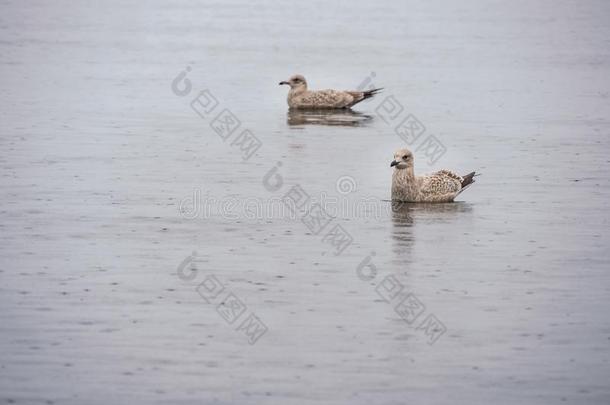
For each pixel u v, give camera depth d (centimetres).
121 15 6200
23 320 1497
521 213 2053
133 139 2728
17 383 1318
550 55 4584
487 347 1429
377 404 1273
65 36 5069
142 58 4344
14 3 6650
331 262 1756
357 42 4975
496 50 4734
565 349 1424
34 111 3117
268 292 1617
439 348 1425
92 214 2014
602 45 4953
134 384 1320
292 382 1328
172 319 1512
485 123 3009
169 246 1830
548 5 7038
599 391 1312
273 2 7288
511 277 1684
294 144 2683
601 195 2188
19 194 2147
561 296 1605
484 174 2384
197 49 4662
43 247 1811
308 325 1496
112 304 1562
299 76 3272
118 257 1767
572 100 3425
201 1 7325
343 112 3212
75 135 2770
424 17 6291
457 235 1908
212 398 1287
